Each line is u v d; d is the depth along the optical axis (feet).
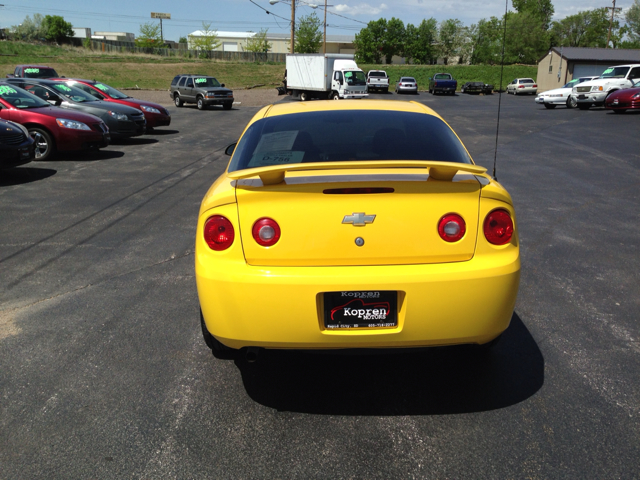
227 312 8.16
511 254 8.38
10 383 9.75
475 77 216.33
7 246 18.16
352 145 9.94
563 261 16.47
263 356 10.84
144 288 14.40
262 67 205.05
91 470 7.50
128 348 11.10
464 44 274.57
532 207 23.52
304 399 9.25
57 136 36.86
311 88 119.14
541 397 9.21
